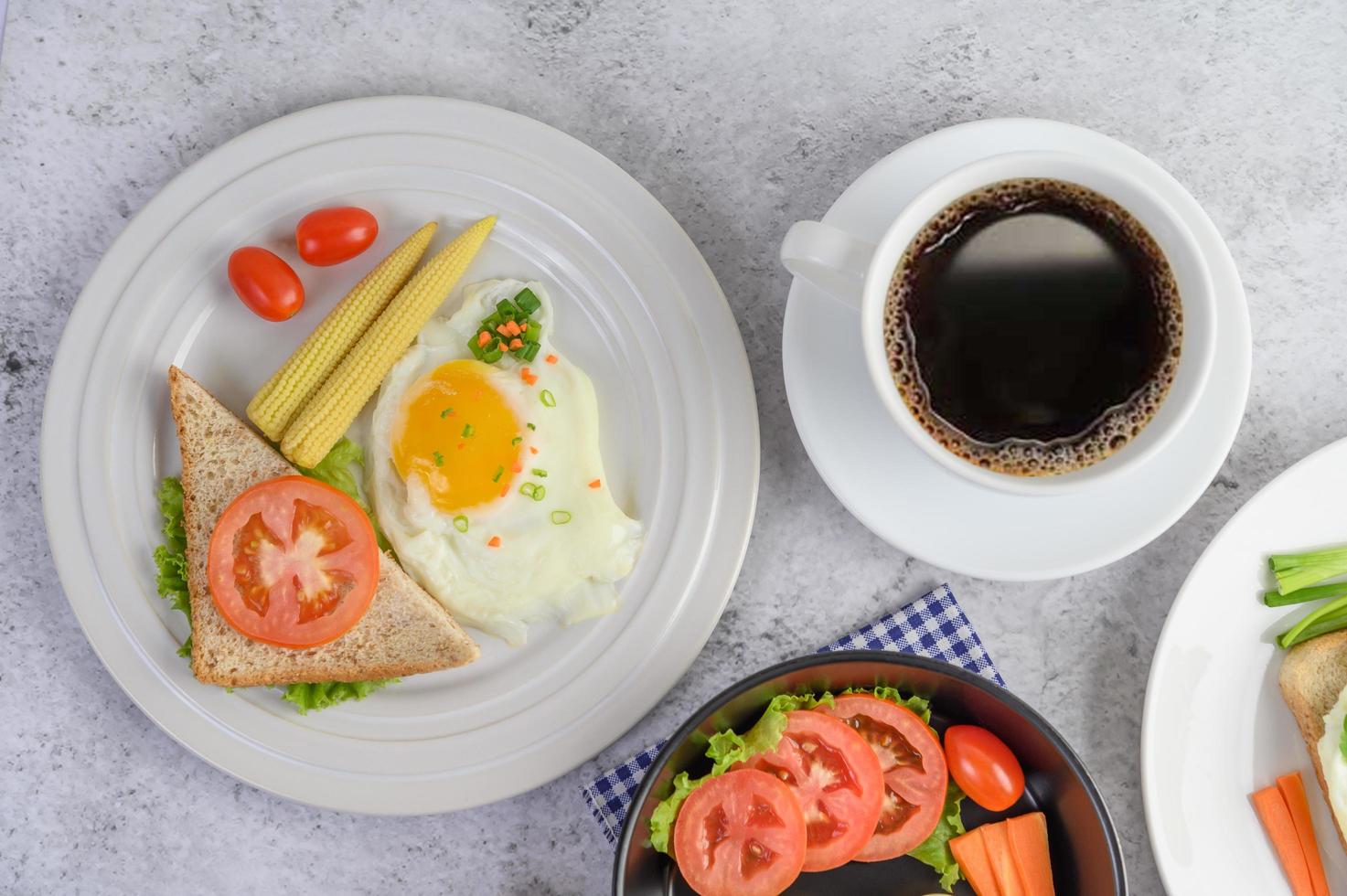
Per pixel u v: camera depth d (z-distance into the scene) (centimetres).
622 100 64
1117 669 64
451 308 63
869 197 59
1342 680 60
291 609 61
